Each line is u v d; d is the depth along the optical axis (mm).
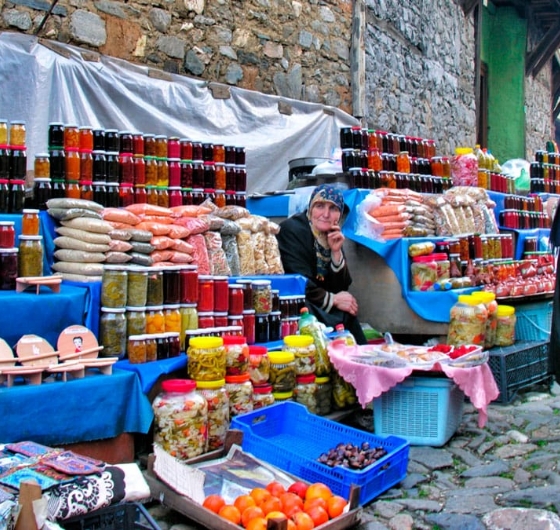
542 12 14859
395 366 4066
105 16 5844
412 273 5492
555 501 3229
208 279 4141
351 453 3410
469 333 5055
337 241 5152
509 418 4715
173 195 4832
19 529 2166
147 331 3801
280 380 4047
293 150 7566
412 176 6324
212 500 2916
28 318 3469
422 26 10414
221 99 6781
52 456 2709
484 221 6523
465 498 3357
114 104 5852
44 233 4004
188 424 3428
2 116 5129
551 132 17047
